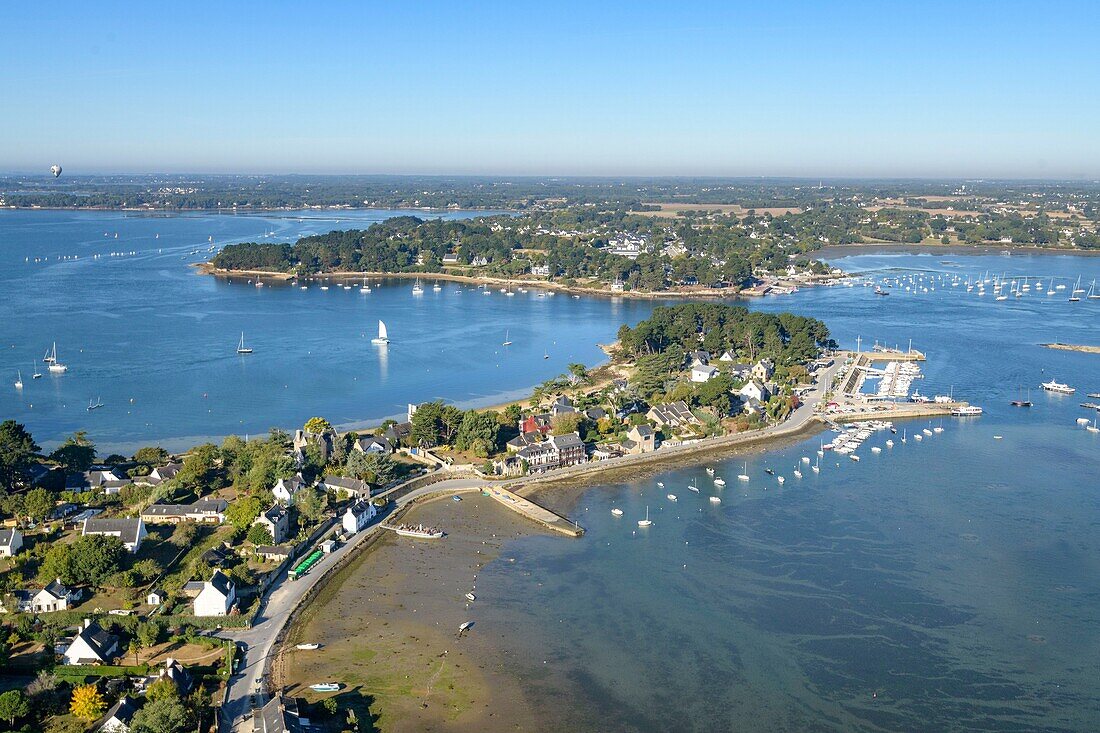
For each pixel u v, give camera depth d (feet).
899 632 575.79
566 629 574.15
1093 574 655.76
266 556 650.02
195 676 503.20
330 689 498.28
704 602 611.88
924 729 481.05
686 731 474.90
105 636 528.22
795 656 547.08
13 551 630.33
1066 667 539.70
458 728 470.80
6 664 503.61
